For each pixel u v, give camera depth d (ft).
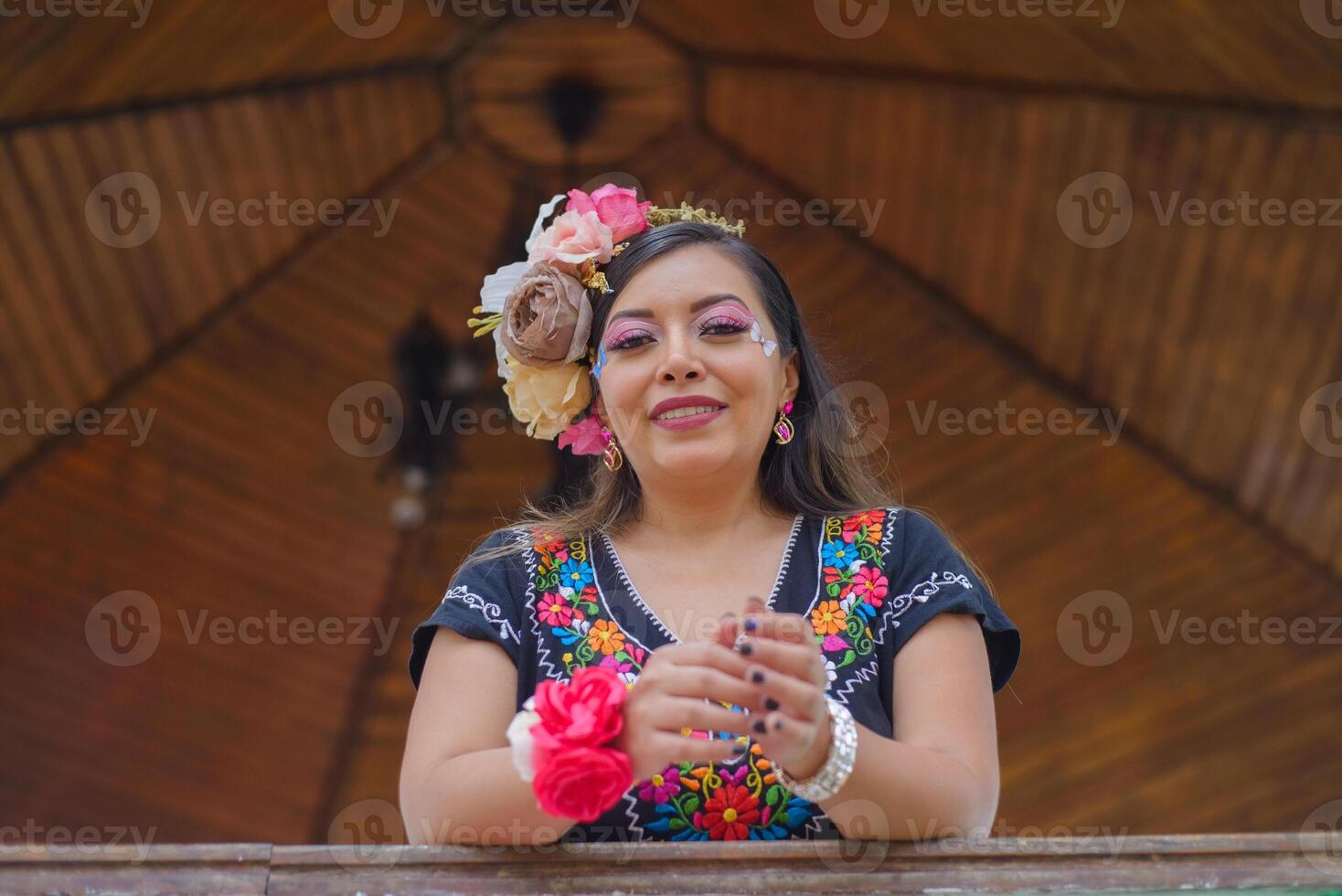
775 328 14.51
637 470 13.94
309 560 60.18
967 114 46.60
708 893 10.44
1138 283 48.42
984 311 53.83
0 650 55.26
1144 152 44.14
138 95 42.68
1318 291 43.91
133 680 58.13
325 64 46.57
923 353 56.29
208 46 41.91
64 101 40.81
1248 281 45.47
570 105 52.60
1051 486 56.95
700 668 10.85
